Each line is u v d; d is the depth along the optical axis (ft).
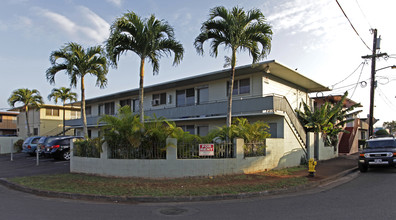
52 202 23.68
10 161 60.34
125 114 35.55
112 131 35.04
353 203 22.57
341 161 55.57
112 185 29.17
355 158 62.49
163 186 28.66
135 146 33.17
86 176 35.19
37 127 115.85
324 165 48.73
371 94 63.05
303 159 50.39
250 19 37.19
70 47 48.14
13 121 151.94
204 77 59.31
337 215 18.95
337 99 83.35
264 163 40.01
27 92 101.60
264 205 22.44
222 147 36.06
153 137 34.40
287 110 49.14
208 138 37.42
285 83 62.95
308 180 32.55
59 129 118.93
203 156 35.09
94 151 38.04
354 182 33.78
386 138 46.47
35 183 30.71
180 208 21.72
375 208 20.79
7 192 28.32
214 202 23.85
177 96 70.95
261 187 28.19
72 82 49.85
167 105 72.64
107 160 35.19
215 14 37.11
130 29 35.94
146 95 79.25
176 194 25.16
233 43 36.29
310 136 53.42
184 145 34.81
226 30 37.04
